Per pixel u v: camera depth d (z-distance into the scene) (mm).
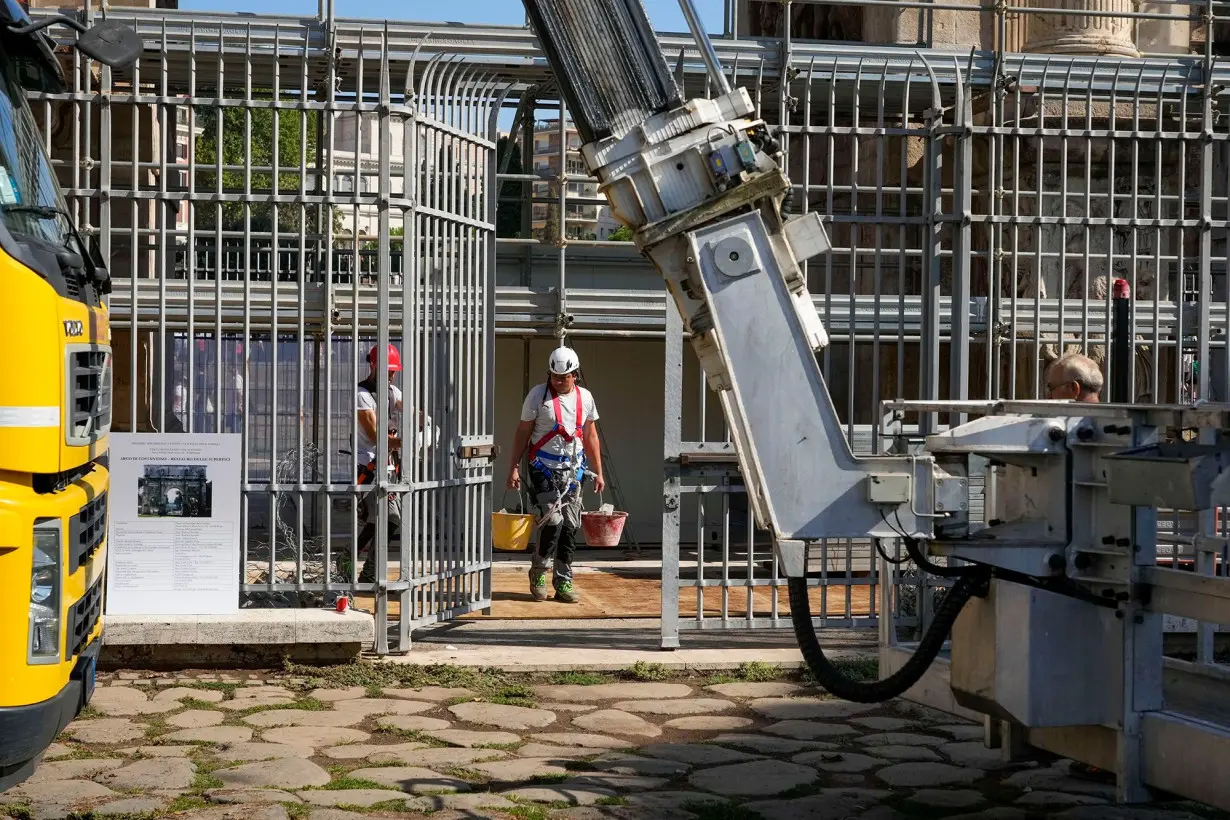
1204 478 4621
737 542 14914
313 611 9352
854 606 11695
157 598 9133
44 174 6398
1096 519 5238
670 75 5508
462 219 10172
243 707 8016
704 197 5438
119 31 6117
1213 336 12234
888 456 5324
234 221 16406
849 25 17797
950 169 14047
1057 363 7504
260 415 13930
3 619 5152
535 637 10234
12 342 5199
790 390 5316
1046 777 6859
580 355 16531
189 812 5887
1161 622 5121
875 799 6430
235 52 11117
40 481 5398
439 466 10172
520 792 6344
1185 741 4867
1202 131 10508
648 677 9141
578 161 15797
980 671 5312
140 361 12922
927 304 10141
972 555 5168
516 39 11305
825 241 5441
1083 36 14602
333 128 9414
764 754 7262
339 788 6340
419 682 8766
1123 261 13602
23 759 5219
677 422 9805
